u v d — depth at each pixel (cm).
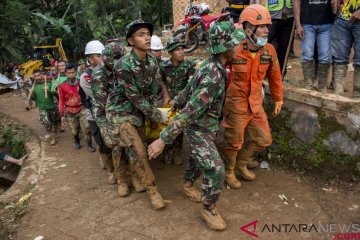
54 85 629
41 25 1490
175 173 474
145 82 373
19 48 1459
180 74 448
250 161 464
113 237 354
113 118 384
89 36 1558
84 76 450
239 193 415
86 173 506
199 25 734
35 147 650
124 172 425
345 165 405
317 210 375
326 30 463
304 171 439
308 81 487
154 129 447
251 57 371
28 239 363
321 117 415
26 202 434
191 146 347
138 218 382
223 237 343
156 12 1452
